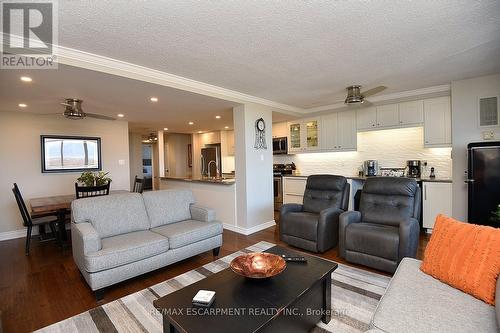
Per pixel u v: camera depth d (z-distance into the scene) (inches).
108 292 92.9
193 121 230.8
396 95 168.7
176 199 134.9
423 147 169.6
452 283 60.6
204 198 198.2
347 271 105.9
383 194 125.3
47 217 150.0
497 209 113.0
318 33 85.2
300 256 83.4
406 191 118.1
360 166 206.7
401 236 98.2
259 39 88.7
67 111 140.3
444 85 150.6
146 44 91.0
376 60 110.6
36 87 119.8
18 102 145.3
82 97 140.7
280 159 261.4
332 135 208.4
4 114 165.9
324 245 125.0
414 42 93.7
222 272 72.9
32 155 175.5
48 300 87.7
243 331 48.1
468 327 46.4
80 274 106.7
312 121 220.8
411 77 135.6
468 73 130.9
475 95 137.8
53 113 177.6
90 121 202.1
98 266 85.3
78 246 95.0
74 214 103.4
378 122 183.6
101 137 207.8
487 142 125.2
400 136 186.7
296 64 112.9
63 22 75.6
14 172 169.0
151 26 78.7
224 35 85.3
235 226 172.9
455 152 144.8
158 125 255.1
